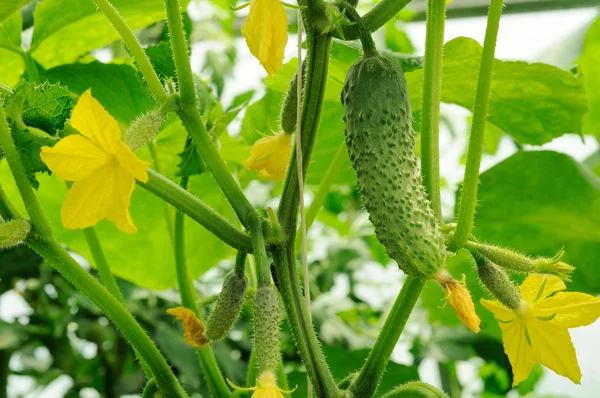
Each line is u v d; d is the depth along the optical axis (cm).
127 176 53
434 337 120
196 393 110
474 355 127
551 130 84
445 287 55
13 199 90
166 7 60
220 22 156
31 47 87
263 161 67
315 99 60
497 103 82
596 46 136
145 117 58
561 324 59
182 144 88
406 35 157
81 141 53
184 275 74
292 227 60
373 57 58
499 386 152
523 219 105
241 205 59
